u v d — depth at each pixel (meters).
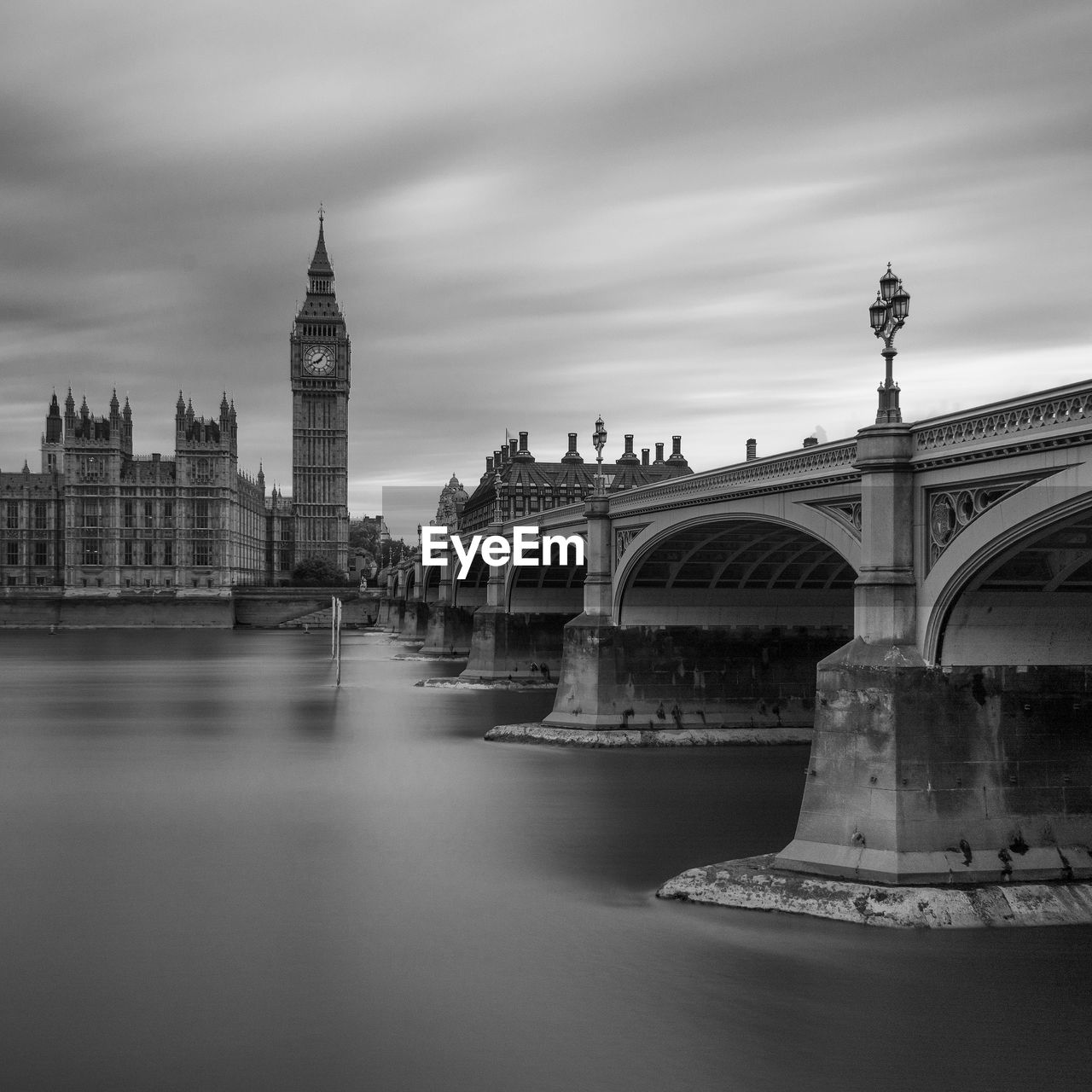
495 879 41.34
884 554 37.09
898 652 36.09
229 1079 26.36
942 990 30.25
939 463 35.72
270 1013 29.78
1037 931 33.69
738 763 64.00
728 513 54.41
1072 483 31.22
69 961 33.50
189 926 36.50
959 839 35.28
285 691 113.12
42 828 49.84
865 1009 29.34
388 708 95.88
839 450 44.44
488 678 109.00
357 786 59.06
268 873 42.50
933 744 35.44
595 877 41.41
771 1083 26.05
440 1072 26.59
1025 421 32.84
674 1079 26.20
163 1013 29.83
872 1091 25.67
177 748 73.56
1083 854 35.59
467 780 60.12
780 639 71.81
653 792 56.28
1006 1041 27.72
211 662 157.62
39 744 76.00
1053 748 36.06
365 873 42.41
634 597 70.69
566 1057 27.23
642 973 31.84
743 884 37.09
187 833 48.94
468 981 31.62
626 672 70.44
